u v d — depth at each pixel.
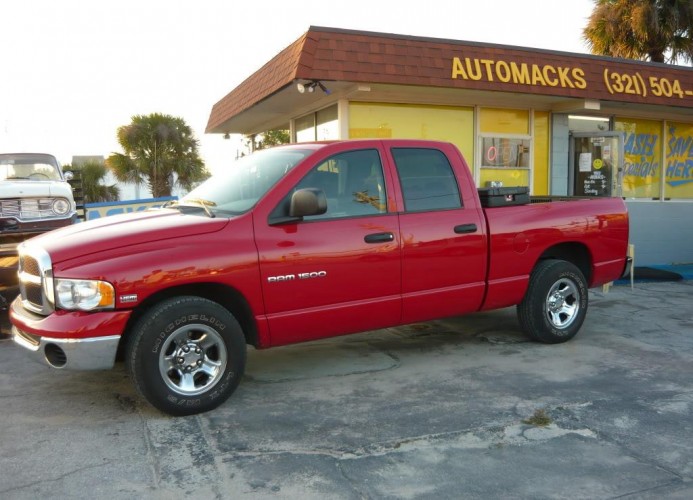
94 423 4.34
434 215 5.48
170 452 3.86
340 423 4.32
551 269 6.17
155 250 4.31
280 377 5.35
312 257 4.82
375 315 5.21
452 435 4.11
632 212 12.26
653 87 10.62
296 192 4.64
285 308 4.77
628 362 5.75
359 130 9.74
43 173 11.14
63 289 4.13
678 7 16.88
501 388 5.02
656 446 3.95
